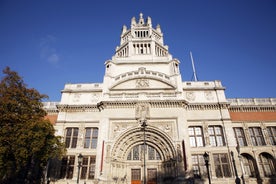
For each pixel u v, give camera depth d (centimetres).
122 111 3219
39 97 2705
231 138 3108
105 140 3006
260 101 3603
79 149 3145
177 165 2762
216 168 2950
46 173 2944
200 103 3347
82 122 3338
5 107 2300
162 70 3750
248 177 2861
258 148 3169
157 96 3316
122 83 3569
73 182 2906
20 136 2169
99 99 3519
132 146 3147
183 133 2994
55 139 2544
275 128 3388
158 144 3088
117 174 2891
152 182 2914
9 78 2562
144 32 5256
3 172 2139
